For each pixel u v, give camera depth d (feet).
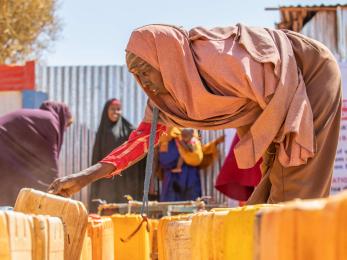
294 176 11.77
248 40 11.63
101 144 34.55
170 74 11.53
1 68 34.83
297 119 11.31
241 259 6.07
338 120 12.05
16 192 28.30
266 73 11.43
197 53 11.60
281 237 4.14
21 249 6.18
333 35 36.19
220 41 11.62
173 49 11.57
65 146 35.94
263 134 11.45
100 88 36.52
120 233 14.16
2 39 54.95
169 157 33.01
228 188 28.84
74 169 35.83
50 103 30.42
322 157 11.84
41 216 6.86
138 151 12.66
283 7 36.06
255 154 11.48
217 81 11.48
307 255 3.92
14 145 28.48
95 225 11.09
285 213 4.11
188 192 33.04
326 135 11.83
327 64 12.00
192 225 7.70
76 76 36.52
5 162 28.25
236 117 11.65
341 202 3.72
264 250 4.42
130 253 14.07
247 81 11.30
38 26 56.34
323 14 36.19
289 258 4.05
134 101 36.40
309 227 3.91
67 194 11.90
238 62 11.32
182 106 11.80
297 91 11.55
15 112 29.04
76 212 8.76
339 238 3.72
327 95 11.85
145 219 12.44
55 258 7.25
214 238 6.79
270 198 12.10
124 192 33.55
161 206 24.30
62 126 30.25
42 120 28.99
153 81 11.83
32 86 34.91
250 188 28.89
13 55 55.72
